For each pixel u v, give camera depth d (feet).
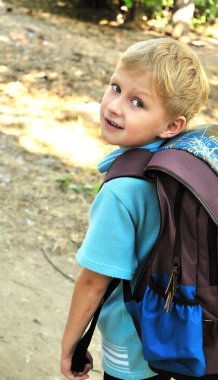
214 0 30.94
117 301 4.69
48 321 8.75
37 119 15.89
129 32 26.48
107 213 4.29
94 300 4.54
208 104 19.36
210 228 4.12
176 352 4.21
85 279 4.50
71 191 12.69
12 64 19.11
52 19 25.98
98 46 22.85
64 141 14.99
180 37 26.94
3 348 7.99
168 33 27.45
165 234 4.17
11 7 26.55
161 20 29.55
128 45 23.94
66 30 24.43
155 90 4.25
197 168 4.17
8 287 9.39
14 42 21.01
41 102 16.96
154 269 4.27
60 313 9.00
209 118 18.15
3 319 8.61
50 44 21.65
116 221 4.28
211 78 22.00
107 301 4.77
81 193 12.71
